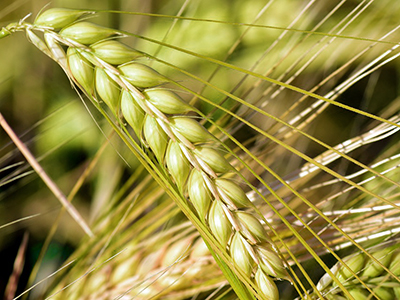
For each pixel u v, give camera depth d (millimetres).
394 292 271
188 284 307
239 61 430
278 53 408
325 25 428
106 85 248
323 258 338
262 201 313
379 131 306
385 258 274
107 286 315
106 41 247
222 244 248
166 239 324
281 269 246
